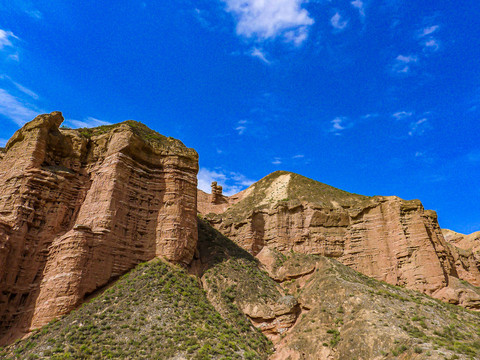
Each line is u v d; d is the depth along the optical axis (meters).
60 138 53.75
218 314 43.97
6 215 44.97
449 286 55.06
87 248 43.22
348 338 38.69
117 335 34.66
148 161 56.47
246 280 53.97
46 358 31.38
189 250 52.47
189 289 45.84
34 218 46.28
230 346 36.22
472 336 38.53
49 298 39.34
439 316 43.50
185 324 38.00
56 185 49.31
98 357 31.66
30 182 47.47
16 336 37.66
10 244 42.72
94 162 54.56
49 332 35.91
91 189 50.28
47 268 43.16
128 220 49.66
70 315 38.06
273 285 57.25
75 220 49.03
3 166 51.38
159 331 35.78
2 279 41.03
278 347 42.66
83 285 41.03
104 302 39.53
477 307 50.75
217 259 57.88
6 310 40.22
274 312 47.16
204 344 35.06
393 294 49.03
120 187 50.16
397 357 33.41
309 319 45.16
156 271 46.22
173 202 53.78
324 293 49.28
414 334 36.94
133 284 43.25
